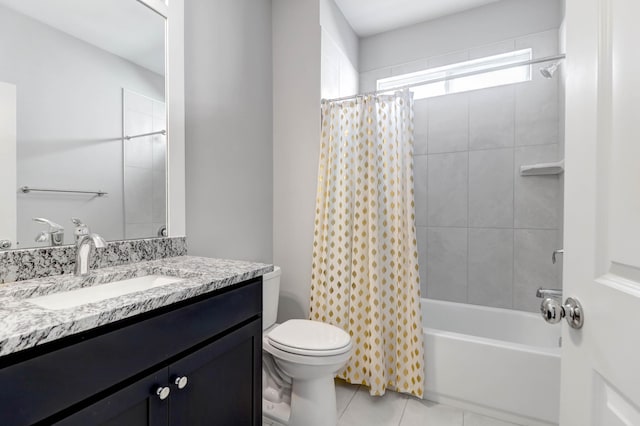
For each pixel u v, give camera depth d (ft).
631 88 1.73
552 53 7.18
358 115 6.46
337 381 6.55
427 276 8.45
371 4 7.79
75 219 3.63
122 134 4.10
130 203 4.18
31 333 1.81
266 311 5.77
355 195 6.35
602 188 2.00
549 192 7.14
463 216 8.02
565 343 2.41
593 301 2.06
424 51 8.55
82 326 2.06
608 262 1.94
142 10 4.33
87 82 3.76
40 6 3.37
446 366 5.72
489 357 5.38
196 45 5.22
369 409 5.62
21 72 3.22
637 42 1.68
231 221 6.02
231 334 3.40
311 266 6.95
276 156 7.31
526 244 7.38
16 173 3.18
